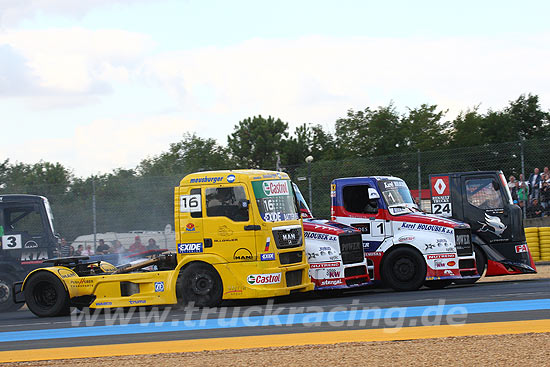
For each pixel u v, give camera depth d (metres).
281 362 13.49
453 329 16.44
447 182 30.30
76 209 39.12
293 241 24.14
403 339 15.38
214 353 14.80
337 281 25.31
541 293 22.81
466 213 29.91
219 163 71.31
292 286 23.97
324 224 26.27
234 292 23.09
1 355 16.09
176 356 14.70
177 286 23.61
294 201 24.88
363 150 72.12
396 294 25.25
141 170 50.84
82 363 14.55
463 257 26.66
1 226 29.70
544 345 14.04
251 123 87.12
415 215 27.08
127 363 14.23
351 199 27.75
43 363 14.80
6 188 41.22
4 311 29.20
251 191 23.41
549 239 36.34
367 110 75.94
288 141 83.19
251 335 17.02
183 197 23.92
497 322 17.22
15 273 29.62
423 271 26.36
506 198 29.66
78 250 38.41
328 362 13.30
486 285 27.23
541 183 36.75
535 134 72.88
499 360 12.91
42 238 30.05
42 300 24.64
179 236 23.86
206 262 23.42
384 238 27.06
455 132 73.81
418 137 71.94
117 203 39.12
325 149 82.81
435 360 13.11
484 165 37.38
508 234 29.42
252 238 23.16
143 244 38.50
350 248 26.11
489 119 74.00
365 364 13.01
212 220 23.50
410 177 37.31
